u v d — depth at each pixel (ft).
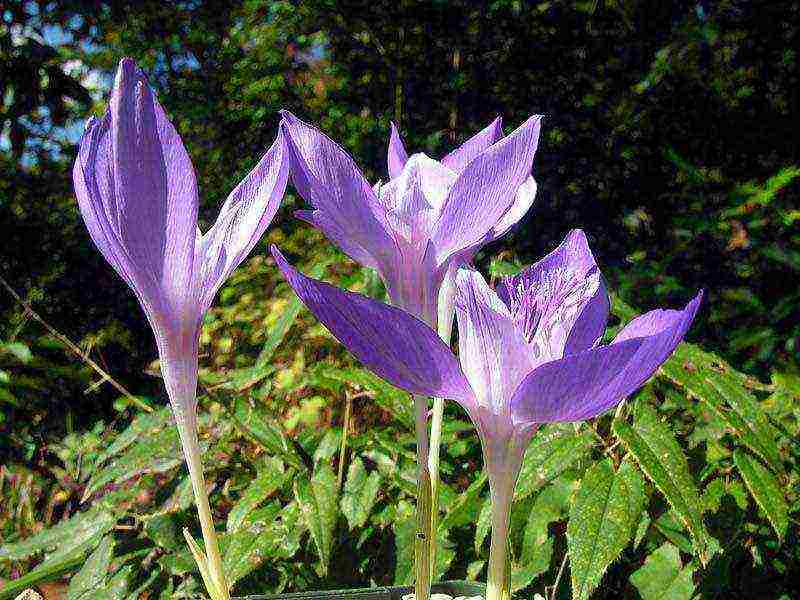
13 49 3.07
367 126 3.85
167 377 0.48
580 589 0.75
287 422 1.47
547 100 3.76
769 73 3.24
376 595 0.64
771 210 2.38
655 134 3.35
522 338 0.48
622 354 0.40
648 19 3.67
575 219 3.47
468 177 0.48
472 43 3.86
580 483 0.81
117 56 4.13
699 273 2.58
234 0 4.41
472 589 0.65
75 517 1.13
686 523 0.76
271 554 0.93
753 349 2.28
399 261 0.53
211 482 1.14
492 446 0.48
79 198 0.46
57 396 2.28
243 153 4.28
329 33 4.00
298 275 0.41
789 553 1.00
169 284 0.46
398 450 1.00
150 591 1.05
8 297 2.98
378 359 0.44
